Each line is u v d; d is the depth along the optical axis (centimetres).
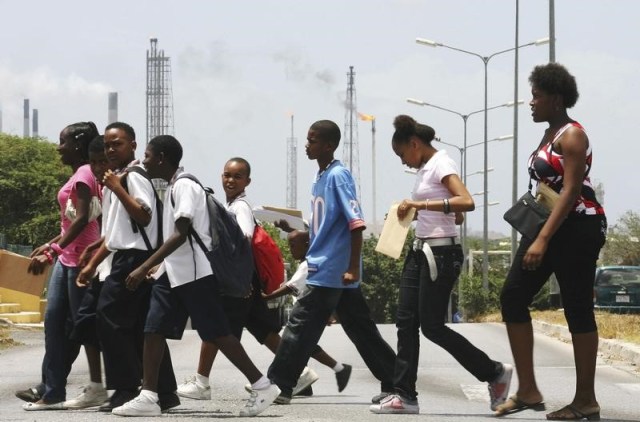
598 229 1249
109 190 1358
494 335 3328
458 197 1346
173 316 1311
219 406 1487
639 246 10950
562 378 1969
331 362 1661
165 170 1337
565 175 1237
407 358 1376
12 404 1554
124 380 1353
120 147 1376
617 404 1566
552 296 5250
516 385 1809
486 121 8206
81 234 1437
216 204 1313
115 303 1341
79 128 1493
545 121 1277
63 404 1432
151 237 1337
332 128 1390
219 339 1311
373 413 1377
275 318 1631
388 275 12912
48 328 1438
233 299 1566
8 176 9931
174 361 2356
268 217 1756
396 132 1395
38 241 9762
